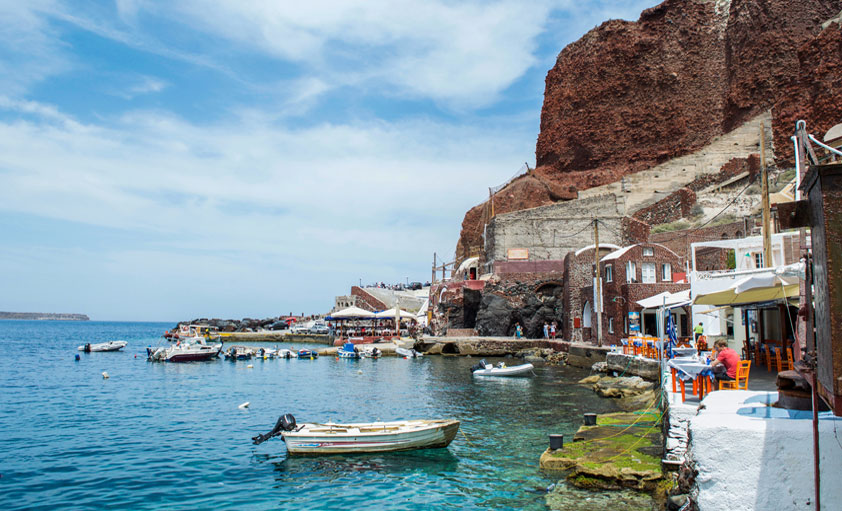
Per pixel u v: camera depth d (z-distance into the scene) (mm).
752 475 7648
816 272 7031
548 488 15938
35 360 67000
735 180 81688
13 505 16000
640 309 45156
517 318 72000
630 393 31062
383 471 18547
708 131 103938
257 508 15695
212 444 22656
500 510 14914
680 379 15820
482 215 105438
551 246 77875
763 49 96625
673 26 111000
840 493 7277
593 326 54125
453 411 28562
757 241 39500
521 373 43062
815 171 6461
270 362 59625
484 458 19641
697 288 31922
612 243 76438
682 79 108312
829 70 80062
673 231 68062
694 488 8281
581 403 30000
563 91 117625
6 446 22547
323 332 100750
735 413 8531
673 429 14727
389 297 117562
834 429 7371
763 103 95375
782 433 7578
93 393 37656
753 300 20469
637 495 14711
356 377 45219
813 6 95750
